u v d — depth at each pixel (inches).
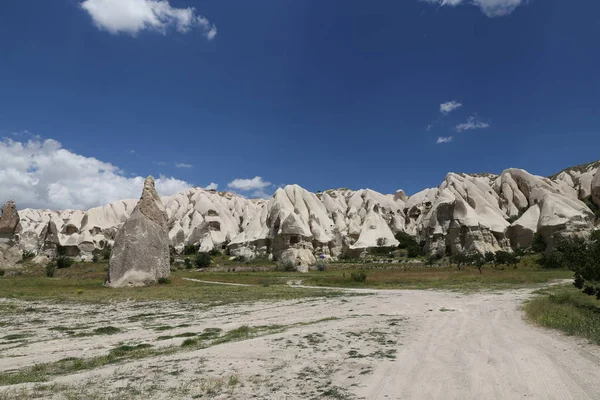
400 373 389.7
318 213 4411.9
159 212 1875.0
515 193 4303.6
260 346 522.0
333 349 500.4
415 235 4648.1
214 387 354.3
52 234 3722.9
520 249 3326.8
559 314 702.5
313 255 3727.9
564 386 342.0
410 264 3097.9
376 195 5315.0
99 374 404.2
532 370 390.9
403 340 555.2
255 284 1831.9
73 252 4279.0
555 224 3208.7
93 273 2443.4
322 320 786.8
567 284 1551.4
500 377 370.6
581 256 965.2
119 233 1716.3
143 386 360.5
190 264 3078.2
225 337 617.3
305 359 452.1
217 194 6338.6
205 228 4734.3
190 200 5910.4
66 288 1502.2
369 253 4082.2
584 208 3388.3
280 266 2928.2
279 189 4402.1
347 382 364.2
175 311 953.5
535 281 1683.1
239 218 5502.0
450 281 1753.2
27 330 715.4
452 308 932.6
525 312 810.2
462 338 563.8
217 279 2047.2
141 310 973.8
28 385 368.8
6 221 2878.9
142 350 534.6
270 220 4163.4
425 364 422.0
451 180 4306.1
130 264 1653.5
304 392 338.6
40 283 1704.0
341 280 1862.7
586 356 441.4
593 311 767.7
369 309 949.2
